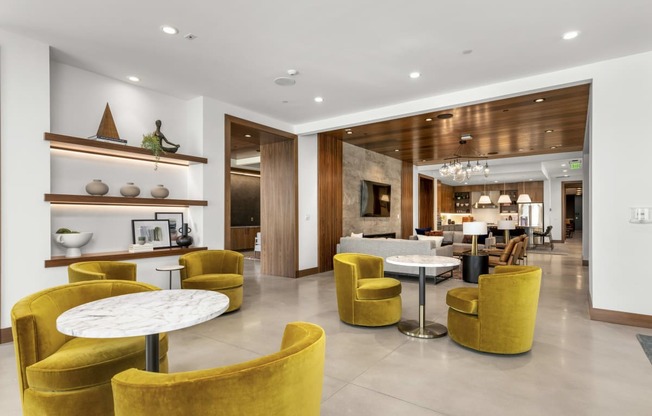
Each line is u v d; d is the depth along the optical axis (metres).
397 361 2.83
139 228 4.53
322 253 7.11
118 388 1.05
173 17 3.03
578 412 2.10
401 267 6.18
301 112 5.86
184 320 1.58
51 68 3.85
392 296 3.69
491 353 2.95
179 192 5.08
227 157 5.36
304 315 4.12
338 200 7.59
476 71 4.17
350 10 2.93
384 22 3.11
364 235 8.23
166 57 3.81
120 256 3.97
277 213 6.77
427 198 13.46
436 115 5.51
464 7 2.88
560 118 5.69
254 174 11.20
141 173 4.65
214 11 2.94
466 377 2.54
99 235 4.17
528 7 2.88
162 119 4.91
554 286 5.70
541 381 2.48
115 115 4.41
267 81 4.49
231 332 3.53
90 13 2.96
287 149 6.67
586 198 8.01
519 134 6.87
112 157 4.35
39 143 3.44
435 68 4.09
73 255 3.70
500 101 4.82
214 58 3.84
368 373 2.62
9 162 3.26
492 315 2.88
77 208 3.99
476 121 5.89
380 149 8.60
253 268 7.61
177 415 1.01
